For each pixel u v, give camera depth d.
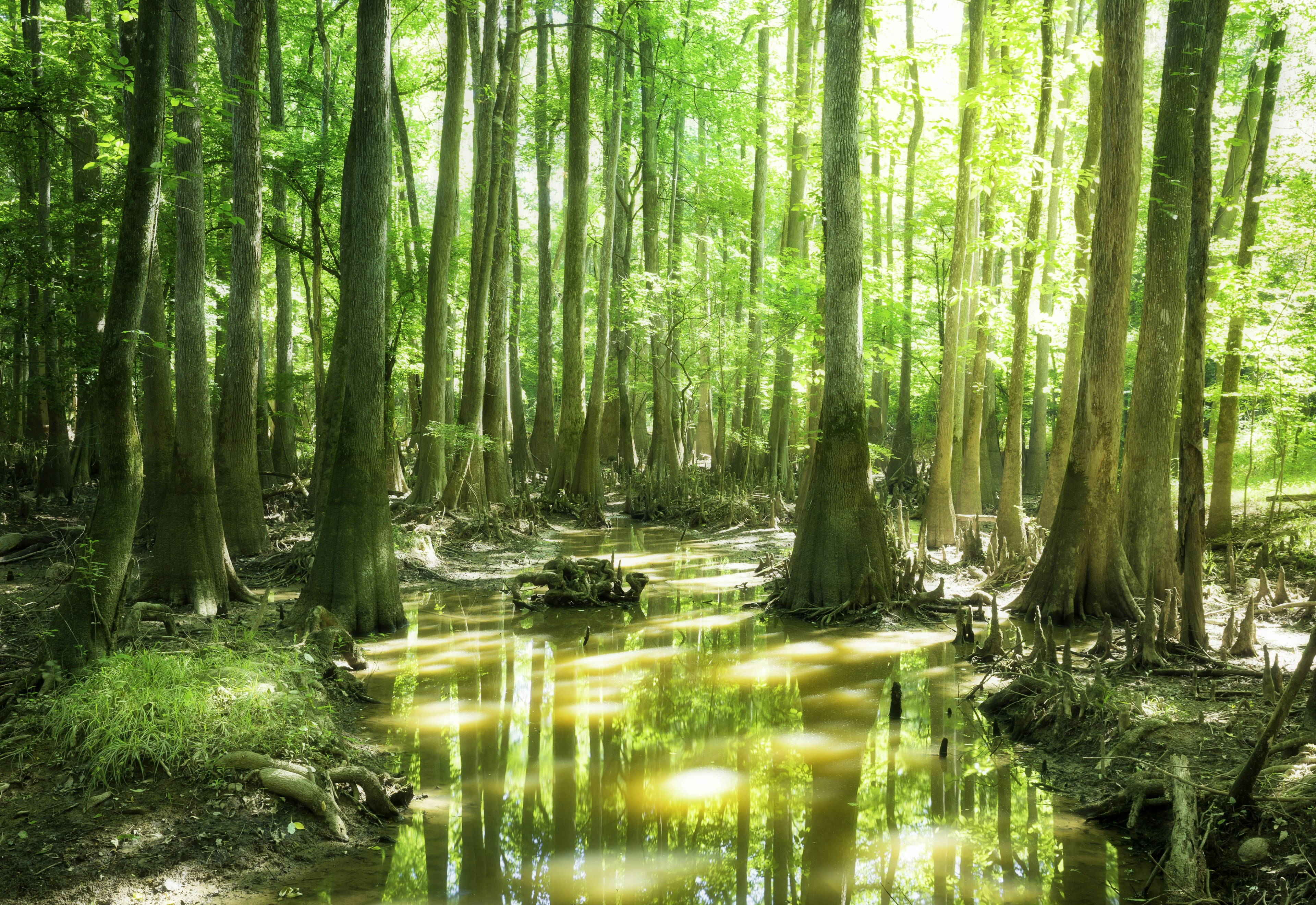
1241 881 5.01
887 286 22.75
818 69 26.02
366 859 5.57
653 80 24.52
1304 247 13.84
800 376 24.91
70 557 13.41
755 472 28.81
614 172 24.30
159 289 15.00
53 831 5.20
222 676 6.89
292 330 27.48
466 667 9.91
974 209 20.42
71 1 17.75
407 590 14.53
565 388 23.33
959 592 14.02
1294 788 5.38
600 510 22.81
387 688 9.11
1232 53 17.17
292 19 22.72
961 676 9.67
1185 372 9.15
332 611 11.09
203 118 15.27
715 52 27.25
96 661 6.77
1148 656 8.91
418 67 28.41
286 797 5.86
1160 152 11.90
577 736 7.82
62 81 12.08
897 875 5.50
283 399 22.56
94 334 18.72
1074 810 6.38
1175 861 5.22
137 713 6.05
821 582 12.66
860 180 12.86
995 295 21.73
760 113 25.19
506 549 18.16
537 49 28.09
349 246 15.05
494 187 21.23
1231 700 7.79
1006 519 15.41
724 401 27.62
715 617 12.70
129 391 7.13
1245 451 20.73
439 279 19.48
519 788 6.73
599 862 5.67
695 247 35.59
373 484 11.50
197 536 11.30
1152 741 6.80
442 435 18.03
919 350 29.88
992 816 6.29
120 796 5.54
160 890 4.93
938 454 17.36
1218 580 12.82
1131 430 12.26
